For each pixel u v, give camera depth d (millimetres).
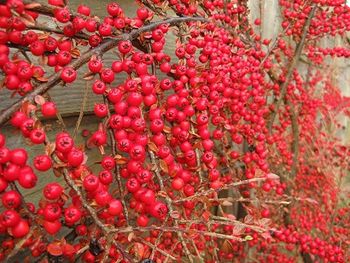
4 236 164
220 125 215
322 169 491
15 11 126
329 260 342
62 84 146
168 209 156
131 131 155
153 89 163
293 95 403
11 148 191
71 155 129
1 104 179
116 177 155
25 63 135
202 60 208
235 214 426
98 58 153
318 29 353
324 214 463
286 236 330
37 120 128
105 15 249
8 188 190
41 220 128
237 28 285
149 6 204
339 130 628
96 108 152
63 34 153
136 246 141
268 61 297
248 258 375
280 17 457
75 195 144
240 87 234
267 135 328
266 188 237
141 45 186
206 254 274
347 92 632
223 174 282
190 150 177
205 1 256
